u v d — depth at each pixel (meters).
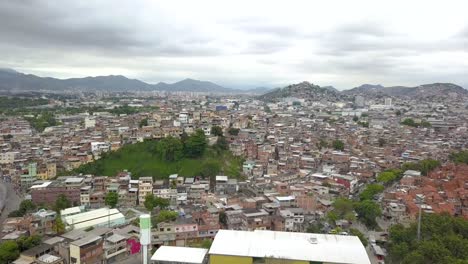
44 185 193.00
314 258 101.88
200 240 139.88
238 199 174.88
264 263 102.88
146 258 108.06
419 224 132.12
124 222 154.88
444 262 108.25
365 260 101.62
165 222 141.88
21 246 122.00
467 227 134.62
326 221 156.50
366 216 157.25
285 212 154.75
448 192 179.12
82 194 187.00
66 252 116.94
